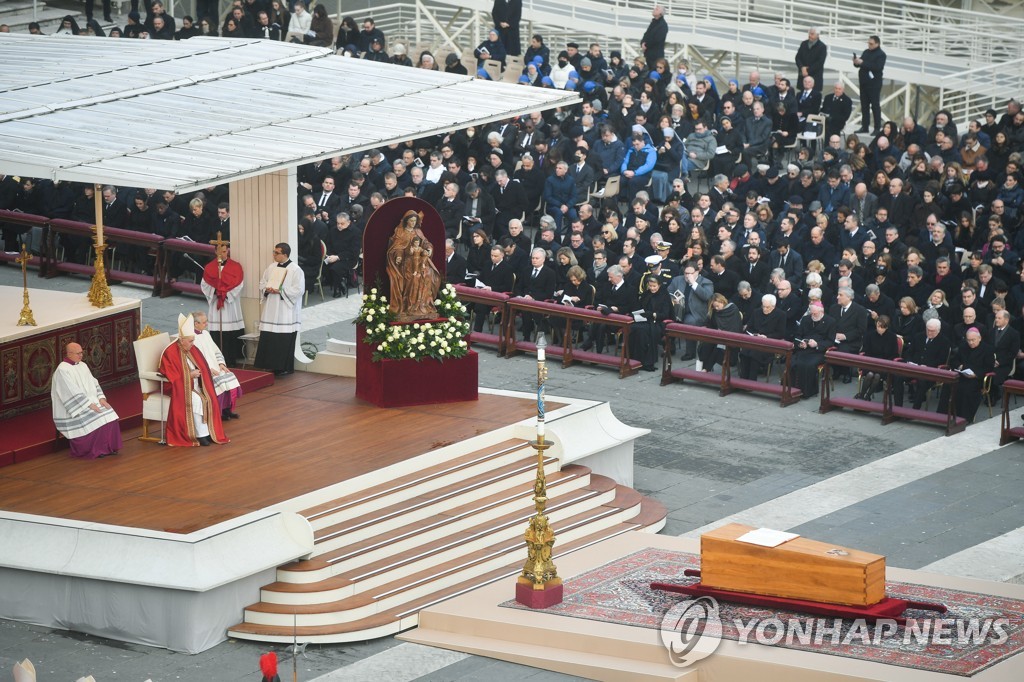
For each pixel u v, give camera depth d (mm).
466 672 21547
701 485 28172
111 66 34688
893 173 39188
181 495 24047
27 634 22547
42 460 25766
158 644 22156
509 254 35219
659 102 45594
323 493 24172
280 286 30047
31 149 27609
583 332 35531
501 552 24547
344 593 22734
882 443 30172
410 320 28609
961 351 31047
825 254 35531
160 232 38281
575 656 21578
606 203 38250
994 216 35219
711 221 37688
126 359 29500
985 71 49344
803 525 26391
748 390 32656
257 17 49844
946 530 26219
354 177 39500
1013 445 30062
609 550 24938
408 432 26984
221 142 28594
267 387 29703
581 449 27188
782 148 43812
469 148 42250
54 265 38656
